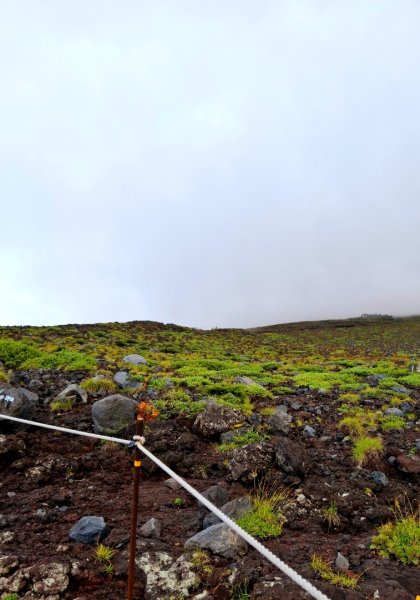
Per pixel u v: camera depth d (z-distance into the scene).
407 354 40.34
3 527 5.73
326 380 18.28
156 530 5.57
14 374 14.06
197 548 5.16
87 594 4.55
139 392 12.52
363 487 7.22
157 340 40.56
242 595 4.47
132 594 4.37
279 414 10.47
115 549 5.16
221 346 41.53
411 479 7.97
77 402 11.24
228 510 6.05
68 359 16.81
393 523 6.16
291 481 7.16
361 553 5.29
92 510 6.28
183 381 14.51
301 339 63.94
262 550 2.90
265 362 28.05
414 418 12.10
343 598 4.31
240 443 8.84
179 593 4.54
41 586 4.51
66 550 5.09
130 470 7.86
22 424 8.86
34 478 7.18
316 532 5.88
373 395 14.87
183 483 3.83
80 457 8.02
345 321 142.88
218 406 9.84
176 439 8.96
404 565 5.05
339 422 11.49
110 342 34.03
